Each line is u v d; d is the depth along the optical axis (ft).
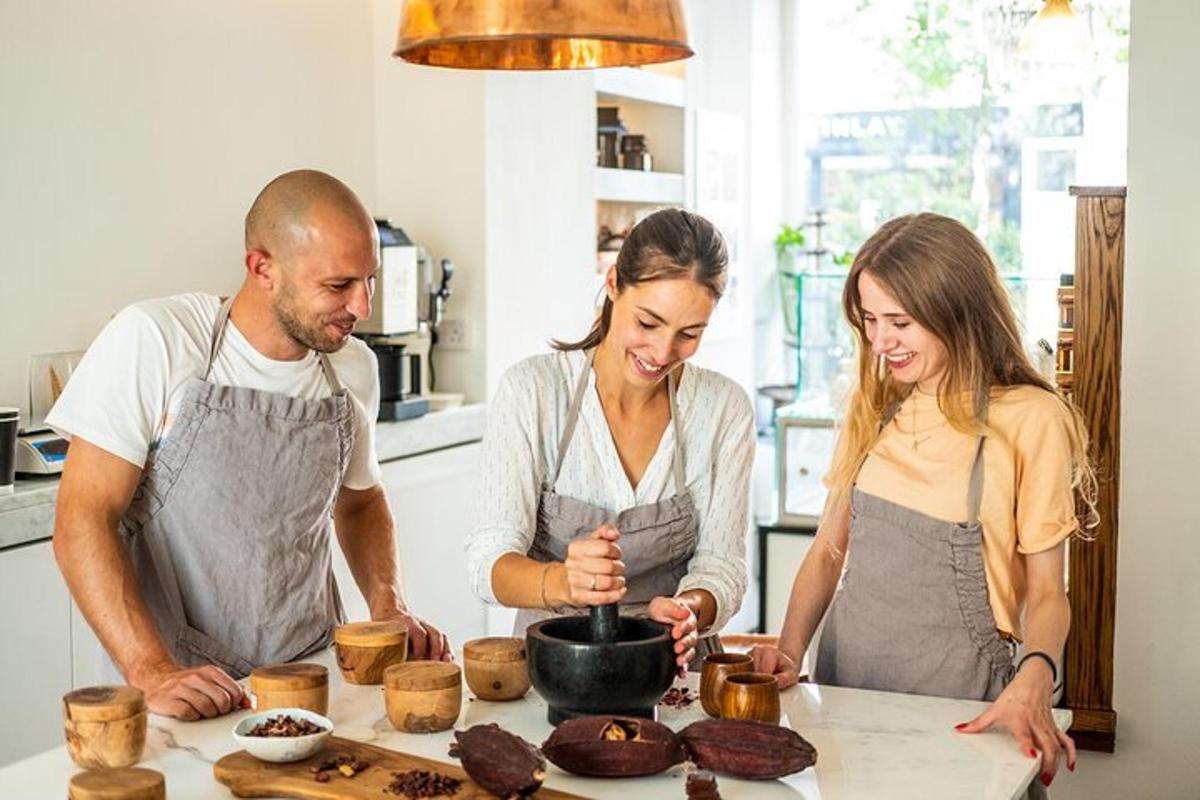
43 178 11.28
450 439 14.24
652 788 5.68
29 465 10.51
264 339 7.80
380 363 13.43
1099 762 10.70
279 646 7.84
